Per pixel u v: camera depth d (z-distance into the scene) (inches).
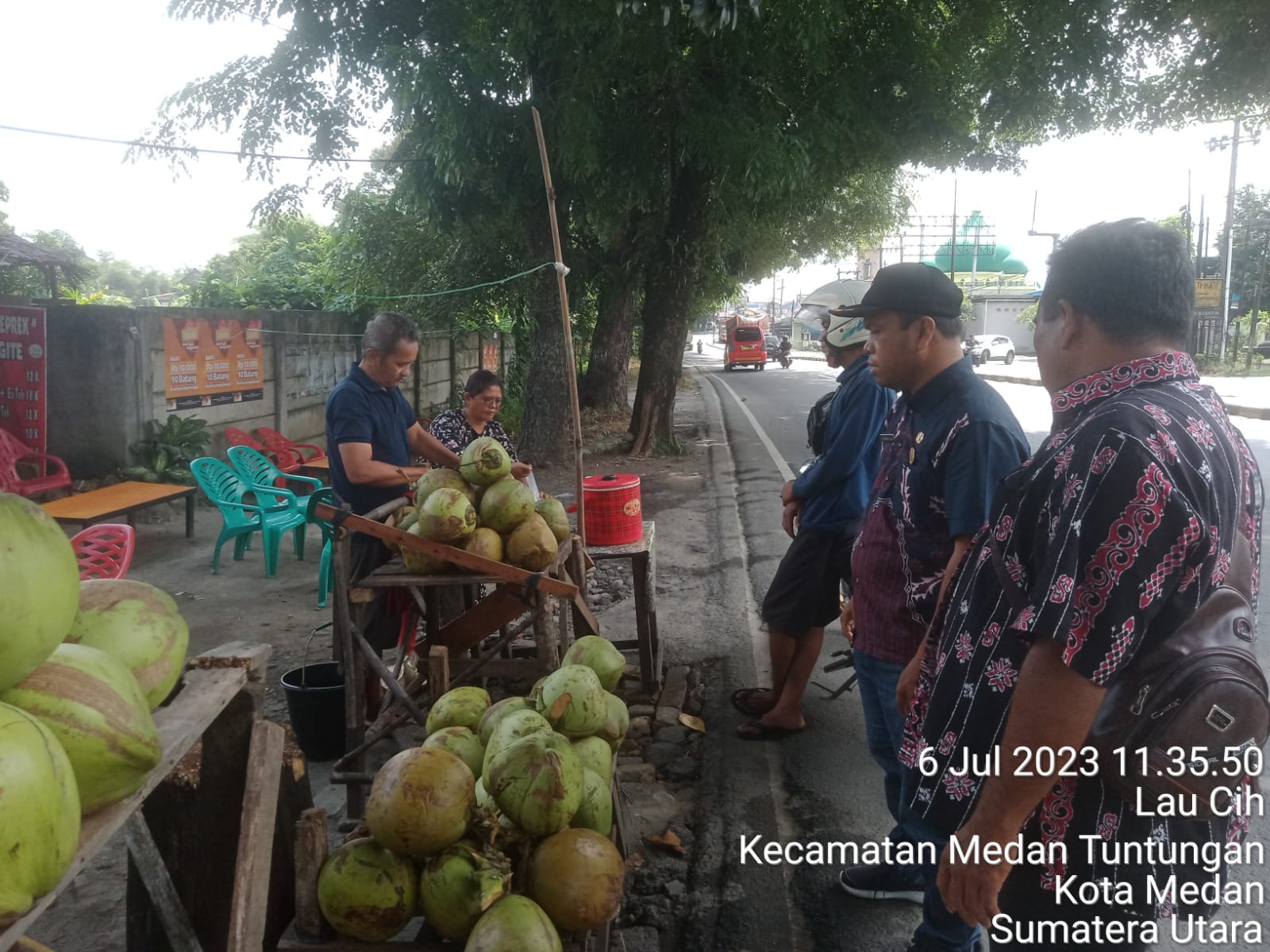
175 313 364.5
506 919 74.6
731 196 467.2
